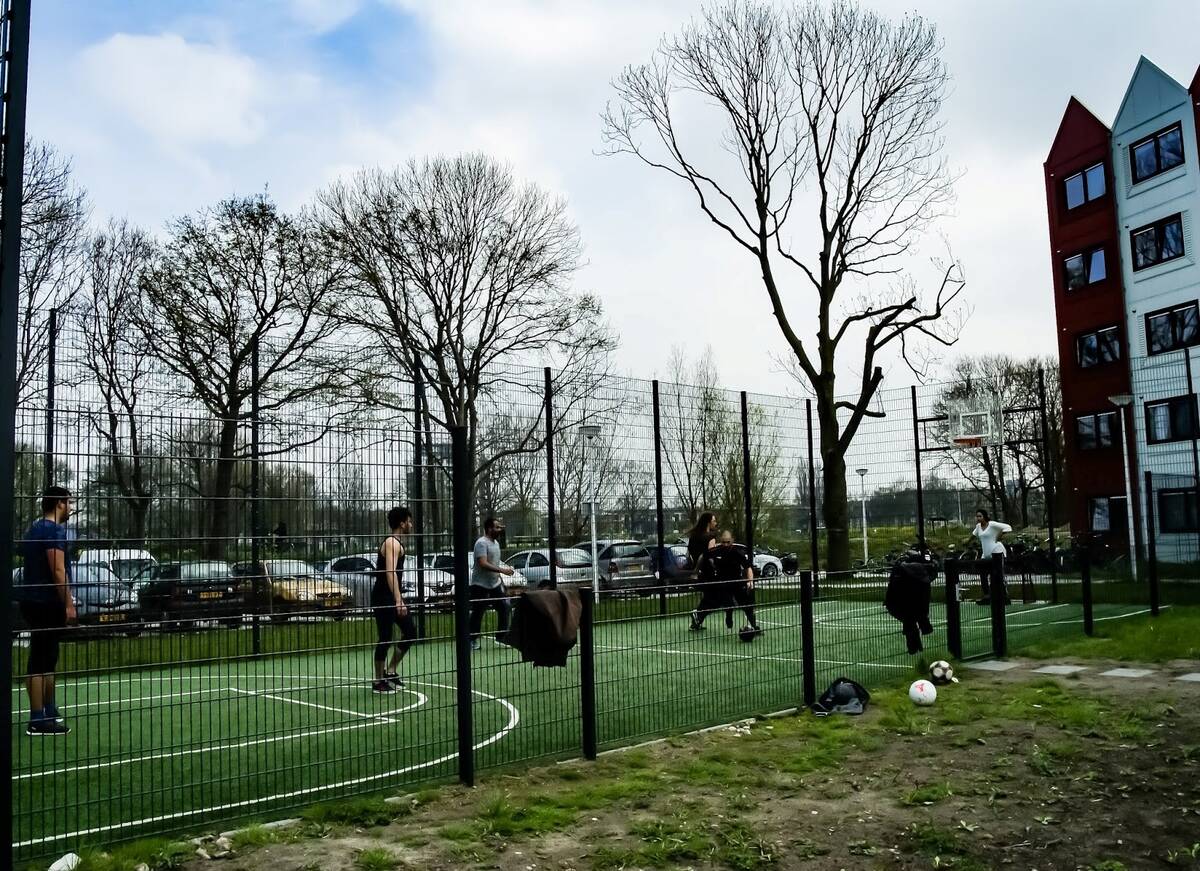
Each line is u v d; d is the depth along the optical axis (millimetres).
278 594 6480
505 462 14867
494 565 13000
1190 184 29844
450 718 8258
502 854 4918
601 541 16109
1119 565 20109
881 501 20922
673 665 8047
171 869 4672
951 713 8188
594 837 5191
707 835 5160
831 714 8305
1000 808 5602
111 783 5953
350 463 6801
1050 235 35094
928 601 10258
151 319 27938
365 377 11758
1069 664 10852
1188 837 5016
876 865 4758
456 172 33312
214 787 6223
